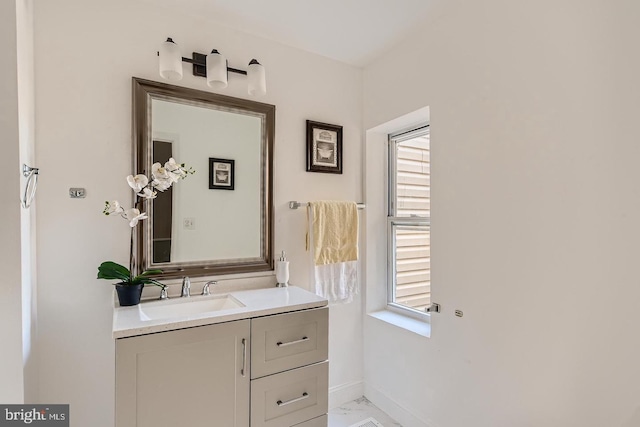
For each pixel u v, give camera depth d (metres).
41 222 1.38
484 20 1.51
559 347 1.24
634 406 1.05
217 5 1.63
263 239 1.89
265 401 1.39
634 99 1.05
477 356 1.53
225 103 1.78
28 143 1.26
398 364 1.98
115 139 1.52
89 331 1.47
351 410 2.11
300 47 2.03
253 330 1.36
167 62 1.48
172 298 1.57
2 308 1.09
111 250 1.51
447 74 1.69
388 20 1.75
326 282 2.04
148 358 1.16
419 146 2.15
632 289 1.06
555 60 1.25
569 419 1.21
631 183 1.06
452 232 1.66
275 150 1.95
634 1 1.05
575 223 1.20
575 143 1.20
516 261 1.38
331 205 2.04
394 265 2.30
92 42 1.48
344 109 2.23
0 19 1.06
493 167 1.47
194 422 1.24
